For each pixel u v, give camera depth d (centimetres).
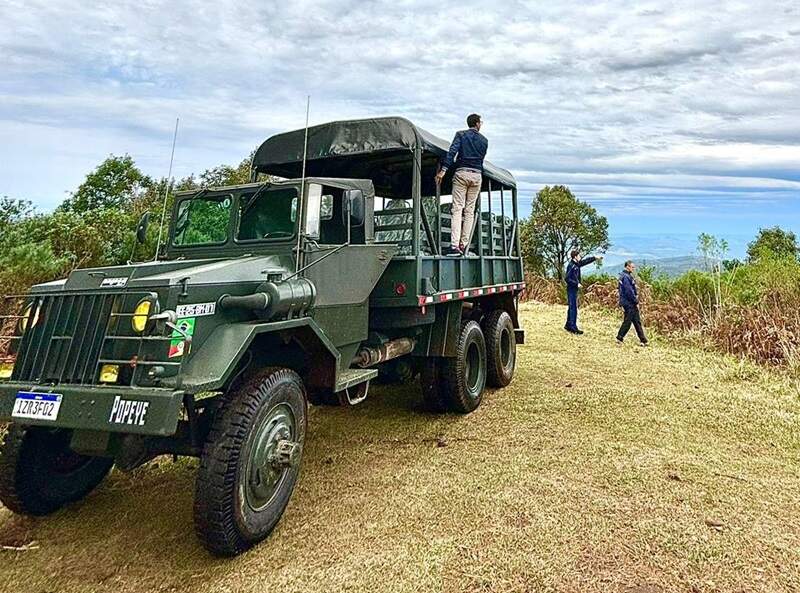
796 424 534
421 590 264
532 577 273
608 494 368
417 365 606
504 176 729
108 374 278
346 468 421
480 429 520
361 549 301
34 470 330
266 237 414
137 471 419
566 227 3509
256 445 301
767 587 266
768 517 337
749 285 1206
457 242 566
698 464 424
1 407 280
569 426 523
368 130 506
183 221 458
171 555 299
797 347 851
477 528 322
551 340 1075
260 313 327
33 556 301
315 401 455
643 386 695
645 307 1329
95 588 271
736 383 722
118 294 291
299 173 611
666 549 298
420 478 398
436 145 541
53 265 711
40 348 296
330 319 409
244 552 300
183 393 259
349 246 431
